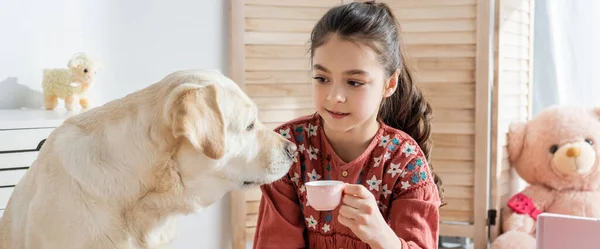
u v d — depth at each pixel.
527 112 3.00
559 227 1.29
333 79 1.34
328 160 1.49
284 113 2.76
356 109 1.33
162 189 1.28
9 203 1.36
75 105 2.14
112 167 1.26
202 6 2.73
